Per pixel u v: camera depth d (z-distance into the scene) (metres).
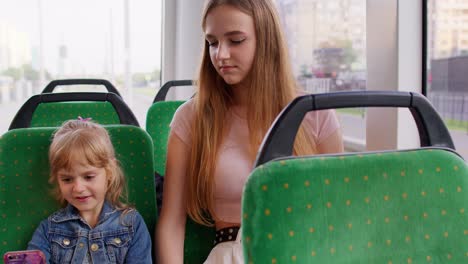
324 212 0.74
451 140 0.87
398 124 1.52
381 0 1.56
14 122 1.36
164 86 2.45
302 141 1.14
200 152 1.20
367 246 0.76
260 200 0.72
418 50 1.53
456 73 1.44
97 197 1.20
